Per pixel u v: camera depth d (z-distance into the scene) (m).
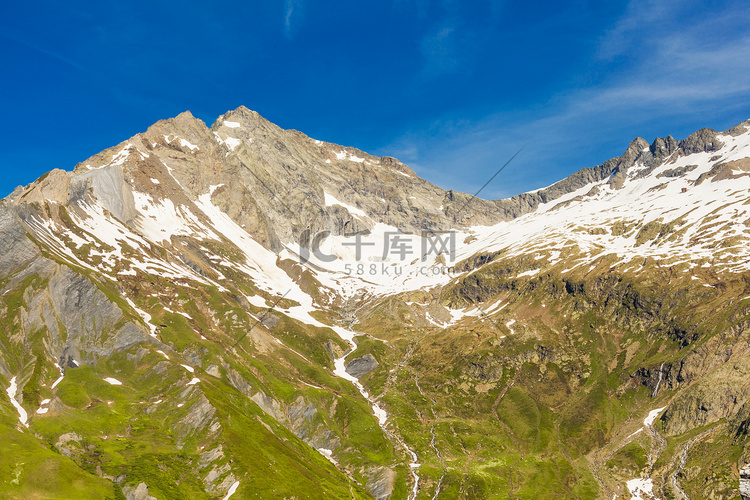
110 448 149.50
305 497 152.75
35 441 139.12
